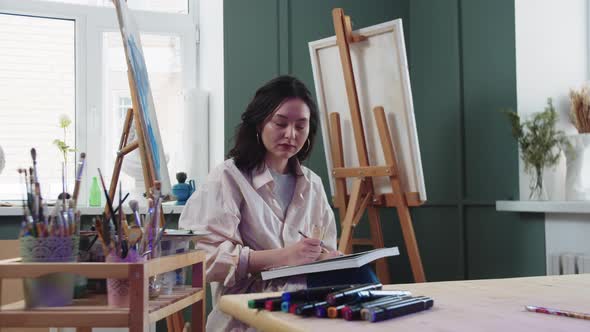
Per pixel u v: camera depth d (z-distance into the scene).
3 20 3.13
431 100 3.30
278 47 3.31
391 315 0.84
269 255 1.82
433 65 3.29
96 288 1.37
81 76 3.22
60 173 3.18
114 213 1.38
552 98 2.87
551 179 2.82
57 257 1.22
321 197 2.17
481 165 3.00
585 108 2.65
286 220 2.03
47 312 1.15
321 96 2.85
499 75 2.90
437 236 3.26
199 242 1.88
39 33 3.18
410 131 2.54
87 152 3.21
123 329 2.81
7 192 3.08
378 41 2.59
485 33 2.97
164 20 3.41
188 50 3.45
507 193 2.87
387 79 2.59
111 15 3.28
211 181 1.96
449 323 0.81
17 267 1.16
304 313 0.87
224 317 1.81
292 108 1.98
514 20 2.83
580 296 1.04
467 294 1.06
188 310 3.05
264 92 2.01
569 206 2.45
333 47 2.75
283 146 1.98
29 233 1.22
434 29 3.28
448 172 3.17
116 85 3.29
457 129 3.11
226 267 1.80
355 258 1.25
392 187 2.60
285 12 3.32
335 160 2.80
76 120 3.21
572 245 2.61
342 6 3.43
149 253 1.34
